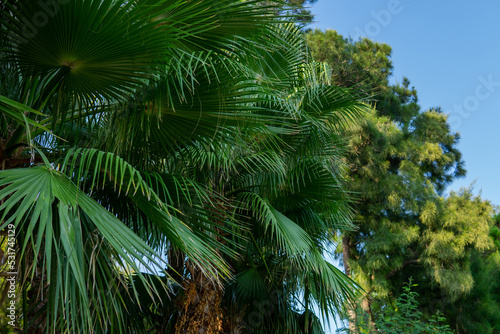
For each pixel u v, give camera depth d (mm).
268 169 5988
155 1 3369
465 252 13445
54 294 3104
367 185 13977
